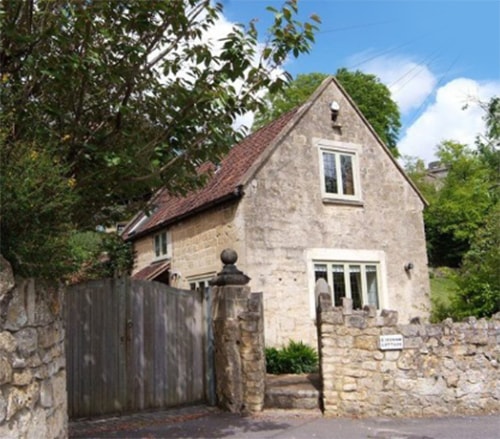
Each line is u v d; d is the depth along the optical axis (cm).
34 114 452
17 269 337
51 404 398
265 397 788
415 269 1397
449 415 754
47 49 462
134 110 540
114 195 571
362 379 754
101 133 520
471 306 1002
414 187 1446
